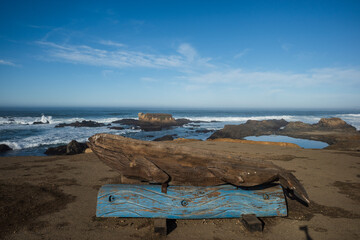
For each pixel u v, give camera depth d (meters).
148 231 2.66
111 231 2.65
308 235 2.64
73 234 2.56
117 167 2.80
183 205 2.81
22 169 5.46
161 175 2.65
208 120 53.62
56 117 48.03
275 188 3.03
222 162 2.74
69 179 4.66
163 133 28.55
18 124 31.20
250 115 81.69
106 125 35.03
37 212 3.12
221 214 2.87
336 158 7.26
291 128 32.12
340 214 3.22
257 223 2.66
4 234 2.53
